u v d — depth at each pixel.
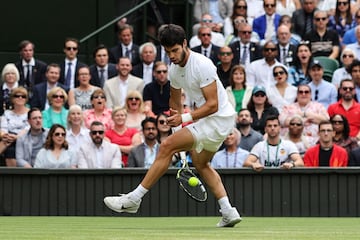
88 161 14.35
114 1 19.59
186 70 9.51
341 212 13.40
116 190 13.45
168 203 13.45
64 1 19.28
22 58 17.27
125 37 18.08
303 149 15.20
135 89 16.97
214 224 11.02
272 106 16.23
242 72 16.58
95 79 17.30
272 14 18.94
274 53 17.25
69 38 17.58
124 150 14.98
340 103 16.17
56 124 14.36
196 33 19.61
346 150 14.83
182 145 9.56
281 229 9.76
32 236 8.29
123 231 9.16
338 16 19.11
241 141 15.08
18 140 15.05
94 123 14.35
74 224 11.05
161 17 20.16
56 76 16.78
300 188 13.41
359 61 16.97
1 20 18.98
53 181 13.52
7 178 13.49
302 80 17.50
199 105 9.73
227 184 13.39
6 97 16.55
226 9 19.80
